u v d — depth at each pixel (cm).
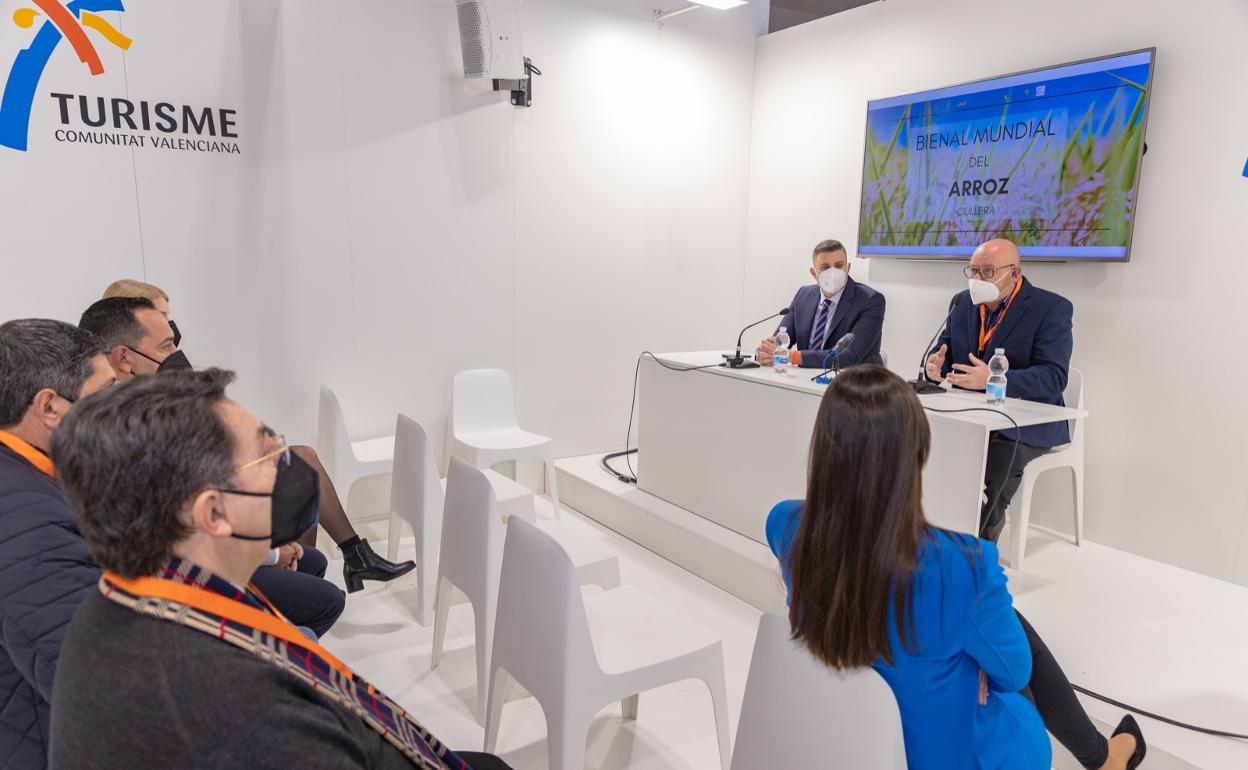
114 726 70
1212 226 284
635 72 419
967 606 117
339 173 345
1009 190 339
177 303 319
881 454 114
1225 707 200
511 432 374
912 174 379
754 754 136
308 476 88
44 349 130
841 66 416
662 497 356
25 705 115
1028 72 327
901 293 398
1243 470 282
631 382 448
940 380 288
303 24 329
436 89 362
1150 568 297
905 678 122
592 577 230
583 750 167
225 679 72
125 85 298
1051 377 273
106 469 73
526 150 391
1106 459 322
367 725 87
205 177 317
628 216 430
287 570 200
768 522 142
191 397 79
